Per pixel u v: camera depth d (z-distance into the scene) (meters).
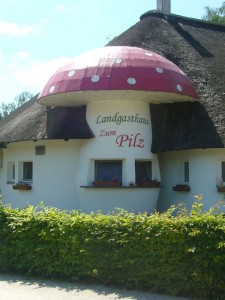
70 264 8.70
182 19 18.08
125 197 12.55
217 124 12.13
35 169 14.33
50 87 12.44
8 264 9.45
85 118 13.19
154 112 13.34
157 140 13.02
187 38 16.72
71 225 8.69
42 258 8.98
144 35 16.19
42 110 14.64
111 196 12.59
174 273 7.66
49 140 14.02
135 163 13.01
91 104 13.02
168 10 19.67
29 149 14.62
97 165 13.05
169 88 11.82
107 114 12.73
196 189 12.64
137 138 12.73
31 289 8.18
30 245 9.12
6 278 9.02
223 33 18.66
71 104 13.42
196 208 8.14
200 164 12.59
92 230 8.47
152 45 15.64
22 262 9.25
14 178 15.55
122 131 12.63
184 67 14.74
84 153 13.03
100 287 8.21
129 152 12.61
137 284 8.03
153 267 7.84
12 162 15.69
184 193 12.98
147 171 13.23
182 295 7.64
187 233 7.61
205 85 13.84
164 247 7.74
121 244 8.18
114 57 12.20
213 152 12.34
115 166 13.01
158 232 7.82
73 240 8.57
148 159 12.91
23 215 9.46
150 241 7.87
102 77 11.68
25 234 9.17
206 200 12.37
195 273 7.45
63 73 12.42
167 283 7.75
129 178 12.55
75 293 7.88
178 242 7.64
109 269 8.34
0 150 16.45
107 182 12.51
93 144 12.80
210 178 12.34
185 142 12.12
